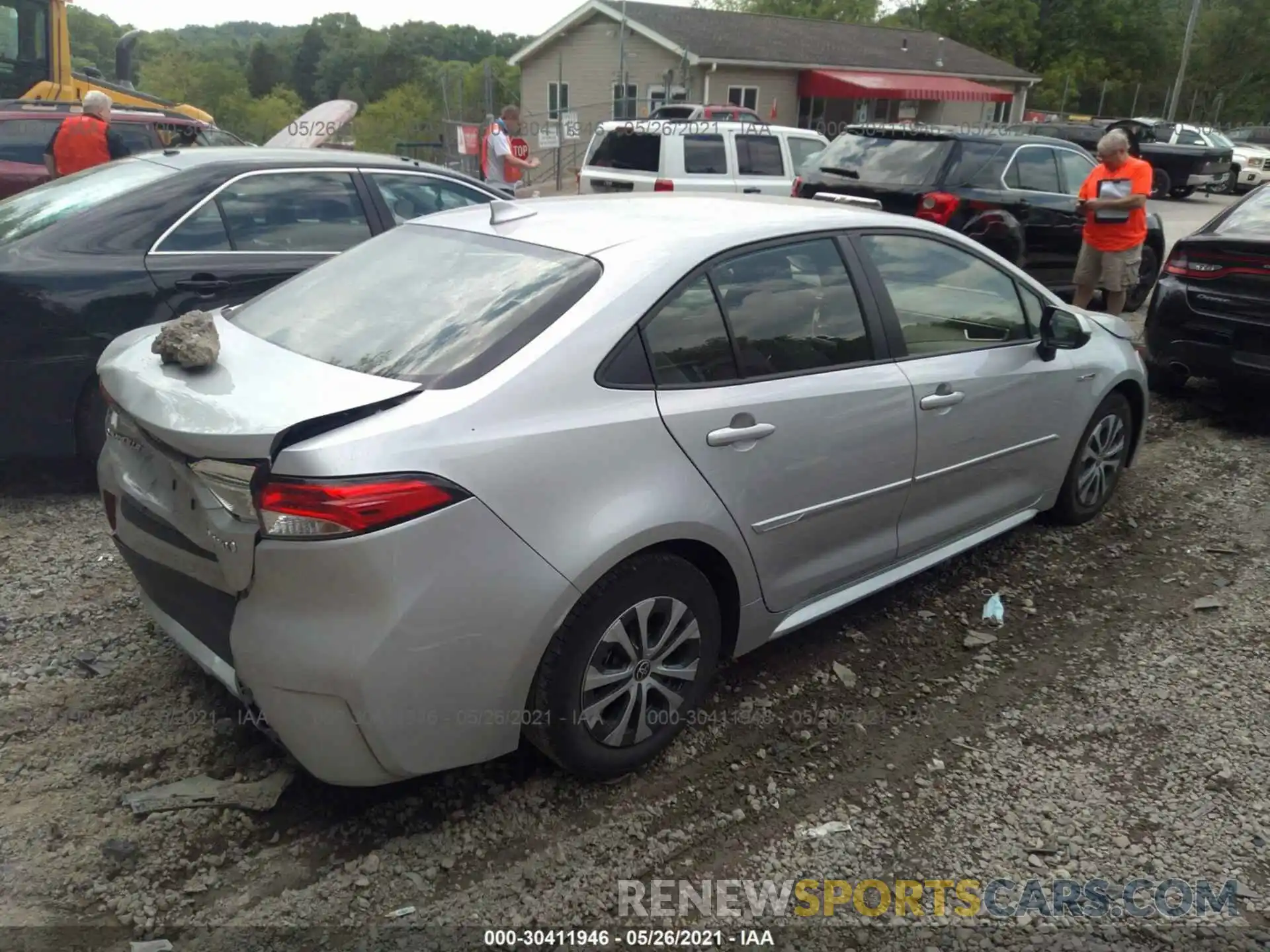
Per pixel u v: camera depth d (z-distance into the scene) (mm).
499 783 3092
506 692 2725
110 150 8352
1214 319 6457
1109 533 5078
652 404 2953
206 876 2688
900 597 4395
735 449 3139
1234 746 3363
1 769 3053
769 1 52969
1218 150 26797
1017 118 36938
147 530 2934
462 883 2709
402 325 3000
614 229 3342
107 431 3221
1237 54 50750
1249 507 5398
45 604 4020
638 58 29594
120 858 2725
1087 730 3461
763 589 3387
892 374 3703
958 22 48781
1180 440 6496
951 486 4082
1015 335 4395
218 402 2637
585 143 26266
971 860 2861
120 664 3607
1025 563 4734
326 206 5734
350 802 2977
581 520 2756
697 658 3201
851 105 31734
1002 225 9172
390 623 2477
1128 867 2840
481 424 2623
